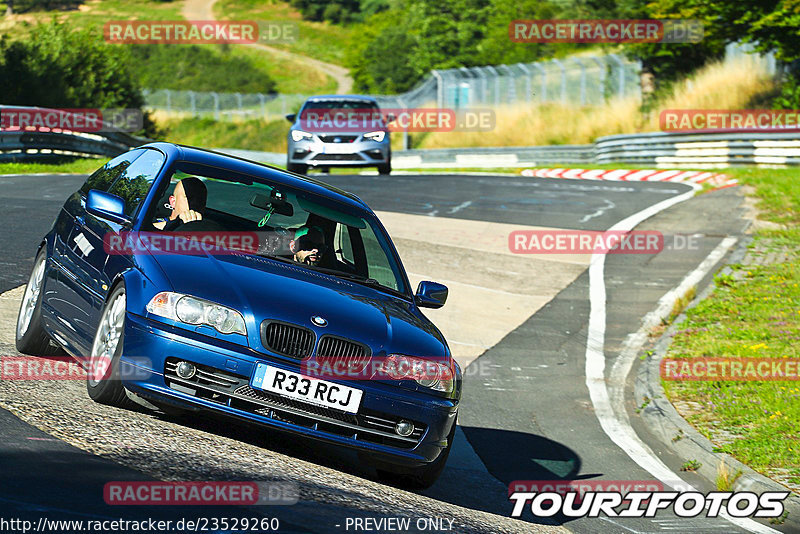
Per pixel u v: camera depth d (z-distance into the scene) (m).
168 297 13.40
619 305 33.91
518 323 31.08
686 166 76.88
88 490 10.42
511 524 14.34
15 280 24.89
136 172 17.34
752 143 71.44
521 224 45.97
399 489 14.77
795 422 21.20
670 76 100.50
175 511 10.30
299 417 13.48
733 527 16.05
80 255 15.94
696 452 19.80
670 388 24.36
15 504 9.51
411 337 14.62
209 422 14.99
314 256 16.52
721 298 33.81
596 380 25.95
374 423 13.85
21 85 96.00
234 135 171.88
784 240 42.69
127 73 120.56
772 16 76.31
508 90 119.62
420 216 46.47
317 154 58.09
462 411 22.23
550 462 18.97
